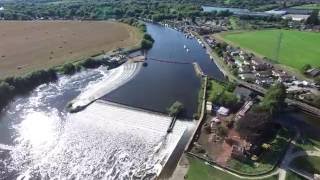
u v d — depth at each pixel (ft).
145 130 422.82
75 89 553.23
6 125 435.12
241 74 612.29
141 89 549.13
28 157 367.25
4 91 502.79
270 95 449.48
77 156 370.32
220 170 342.85
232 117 441.27
